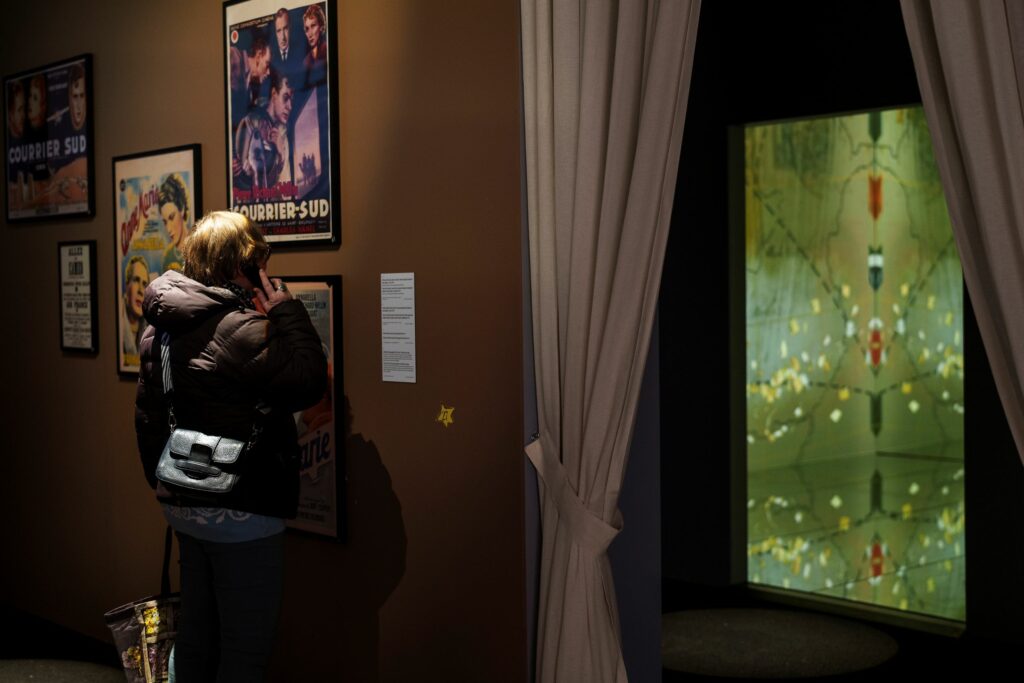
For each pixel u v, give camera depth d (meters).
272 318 3.29
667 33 2.90
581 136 3.09
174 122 4.42
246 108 4.09
